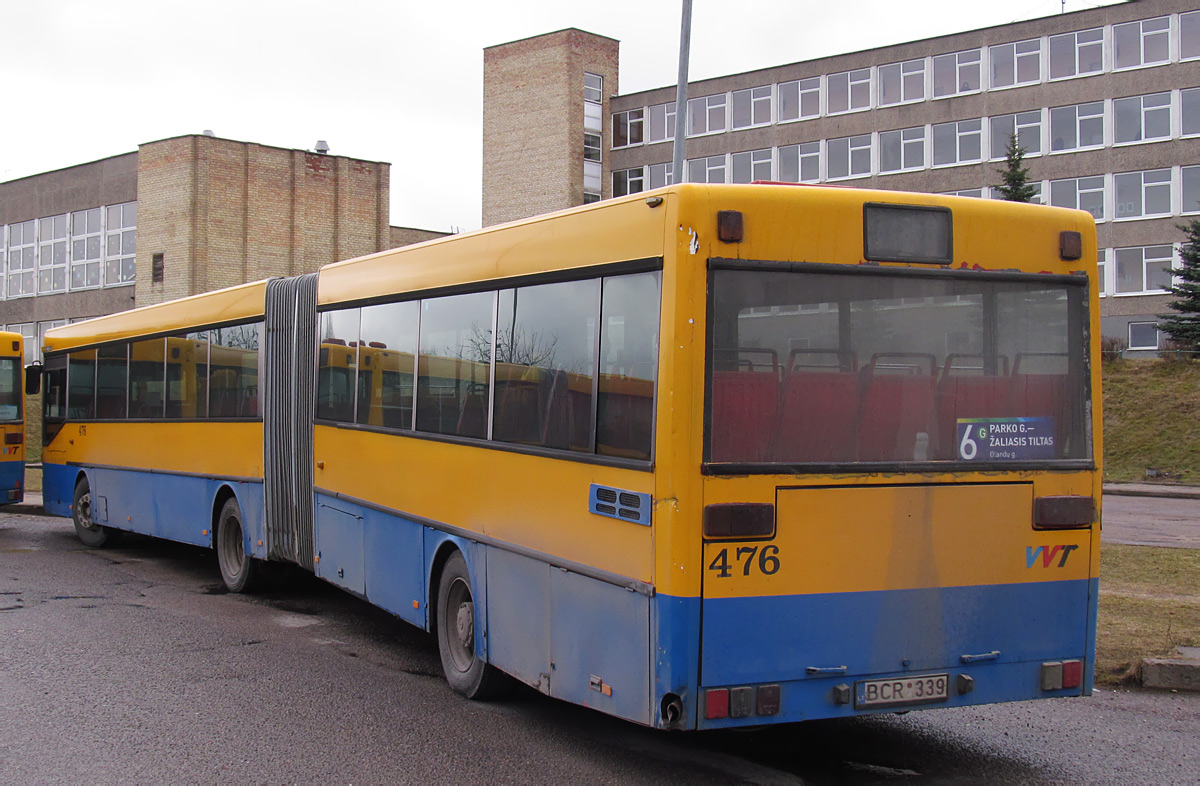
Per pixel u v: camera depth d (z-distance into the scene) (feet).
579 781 17.62
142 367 43.70
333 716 21.38
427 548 24.03
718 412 15.72
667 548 15.55
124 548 48.44
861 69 171.73
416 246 25.20
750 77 181.47
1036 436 17.46
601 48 193.06
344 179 133.28
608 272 17.35
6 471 52.31
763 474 15.81
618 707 16.65
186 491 39.58
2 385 52.54
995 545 17.10
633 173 192.85
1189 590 31.42
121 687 23.56
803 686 15.99
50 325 146.51
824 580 16.11
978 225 17.30
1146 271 153.17
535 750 19.26
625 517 16.55
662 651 15.60
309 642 28.50
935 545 16.72
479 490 21.50
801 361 16.17
